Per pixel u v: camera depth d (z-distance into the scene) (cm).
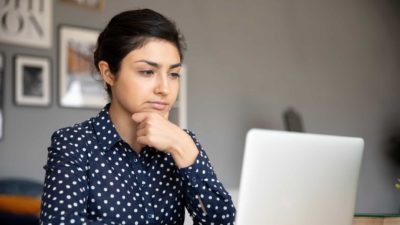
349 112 602
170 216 132
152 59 119
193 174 121
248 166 95
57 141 124
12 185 351
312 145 103
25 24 378
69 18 400
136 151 130
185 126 460
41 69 384
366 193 609
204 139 474
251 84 511
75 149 122
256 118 511
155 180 130
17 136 372
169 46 121
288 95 541
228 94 493
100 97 414
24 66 376
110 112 131
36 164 381
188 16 469
